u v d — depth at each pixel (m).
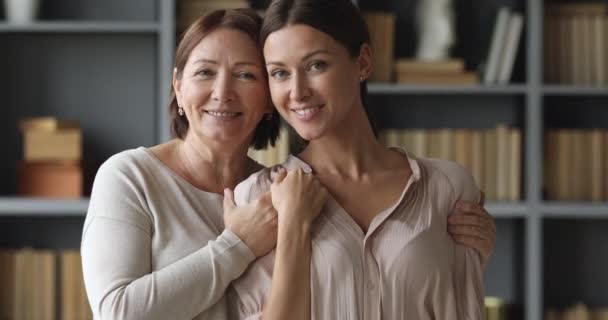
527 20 4.44
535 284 4.43
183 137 2.59
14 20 4.48
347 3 2.11
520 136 4.55
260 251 2.24
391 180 2.19
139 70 4.75
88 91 4.74
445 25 4.52
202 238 2.39
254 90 2.41
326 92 2.06
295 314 2.07
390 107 4.78
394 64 4.52
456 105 4.79
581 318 4.60
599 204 4.44
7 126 4.72
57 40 4.73
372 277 2.08
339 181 2.18
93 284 2.30
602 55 4.55
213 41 2.39
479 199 2.28
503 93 4.50
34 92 4.73
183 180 2.46
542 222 4.62
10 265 4.52
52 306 4.50
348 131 2.18
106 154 4.75
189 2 4.48
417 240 2.10
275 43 2.07
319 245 2.10
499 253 4.81
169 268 2.25
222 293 2.24
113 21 4.73
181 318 2.23
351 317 2.06
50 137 4.43
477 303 2.16
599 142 4.57
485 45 4.74
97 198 2.40
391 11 4.74
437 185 2.20
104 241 2.33
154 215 2.38
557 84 4.54
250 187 2.29
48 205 4.35
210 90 2.40
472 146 4.55
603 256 4.82
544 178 4.59
